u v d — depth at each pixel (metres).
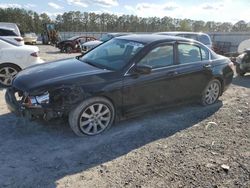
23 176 3.48
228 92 7.89
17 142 4.34
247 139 4.72
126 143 4.43
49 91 4.23
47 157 3.94
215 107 6.38
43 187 3.28
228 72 6.65
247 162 3.97
